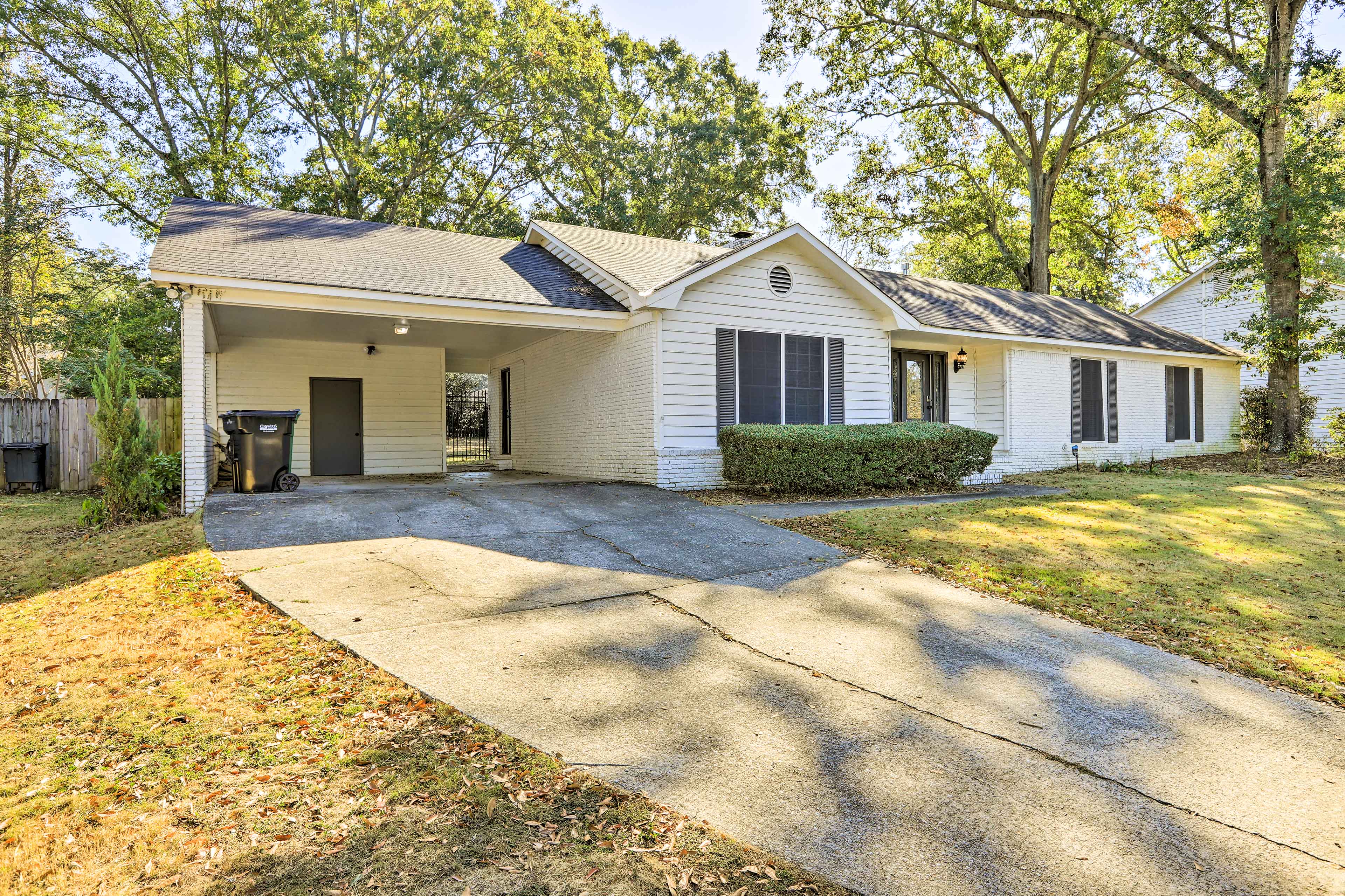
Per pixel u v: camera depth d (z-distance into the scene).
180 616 4.96
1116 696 4.09
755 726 3.54
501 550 6.88
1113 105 22.81
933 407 14.96
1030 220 29.19
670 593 5.73
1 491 12.69
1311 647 4.91
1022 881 2.44
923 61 23.84
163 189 22.16
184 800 2.78
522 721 3.50
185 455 8.85
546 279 12.02
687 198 27.28
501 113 26.12
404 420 14.84
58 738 3.27
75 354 21.08
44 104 20.75
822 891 2.35
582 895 2.29
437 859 2.46
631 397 11.50
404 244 12.37
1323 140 15.51
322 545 6.90
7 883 2.28
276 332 12.74
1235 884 2.47
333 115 23.66
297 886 2.30
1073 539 7.73
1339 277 25.03
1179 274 33.94
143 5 21.31
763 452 10.16
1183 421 17.59
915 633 5.01
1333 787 3.16
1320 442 17.84
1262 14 17.00
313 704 3.63
